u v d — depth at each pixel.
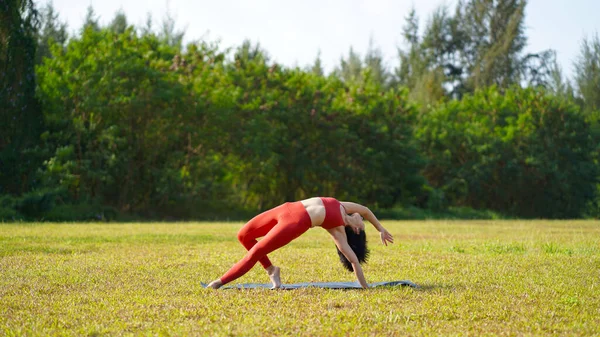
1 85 21.61
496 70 49.94
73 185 24.78
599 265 9.00
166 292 6.39
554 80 46.09
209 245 11.85
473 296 6.29
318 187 31.23
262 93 29.95
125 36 26.86
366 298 6.07
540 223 24.86
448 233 16.67
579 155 37.41
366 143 32.84
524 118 36.50
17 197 21.50
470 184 35.88
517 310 5.62
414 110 34.25
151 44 28.11
